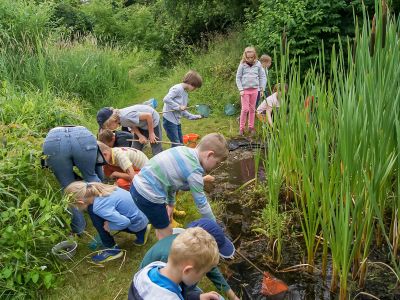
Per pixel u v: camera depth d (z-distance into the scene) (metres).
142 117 4.95
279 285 3.28
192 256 2.07
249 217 4.31
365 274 3.13
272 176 3.62
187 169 2.87
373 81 2.95
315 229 3.27
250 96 6.59
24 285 3.33
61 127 3.95
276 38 7.09
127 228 3.78
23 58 7.65
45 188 4.24
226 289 3.02
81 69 8.38
